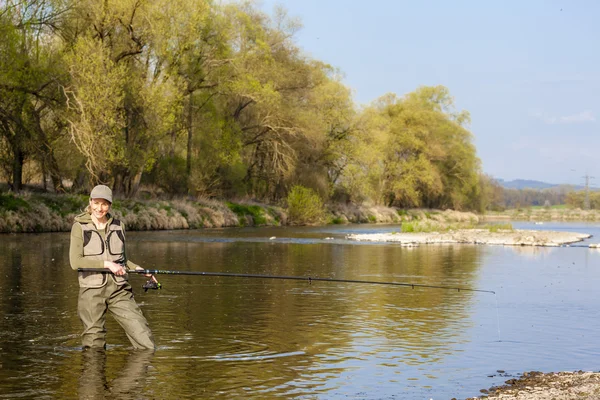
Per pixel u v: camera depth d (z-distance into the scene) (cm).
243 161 4794
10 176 3189
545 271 1697
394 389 619
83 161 3091
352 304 1117
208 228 3822
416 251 2361
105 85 2855
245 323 927
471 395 601
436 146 6531
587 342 841
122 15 3219
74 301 1077
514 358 752
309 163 5156
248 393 597
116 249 755
